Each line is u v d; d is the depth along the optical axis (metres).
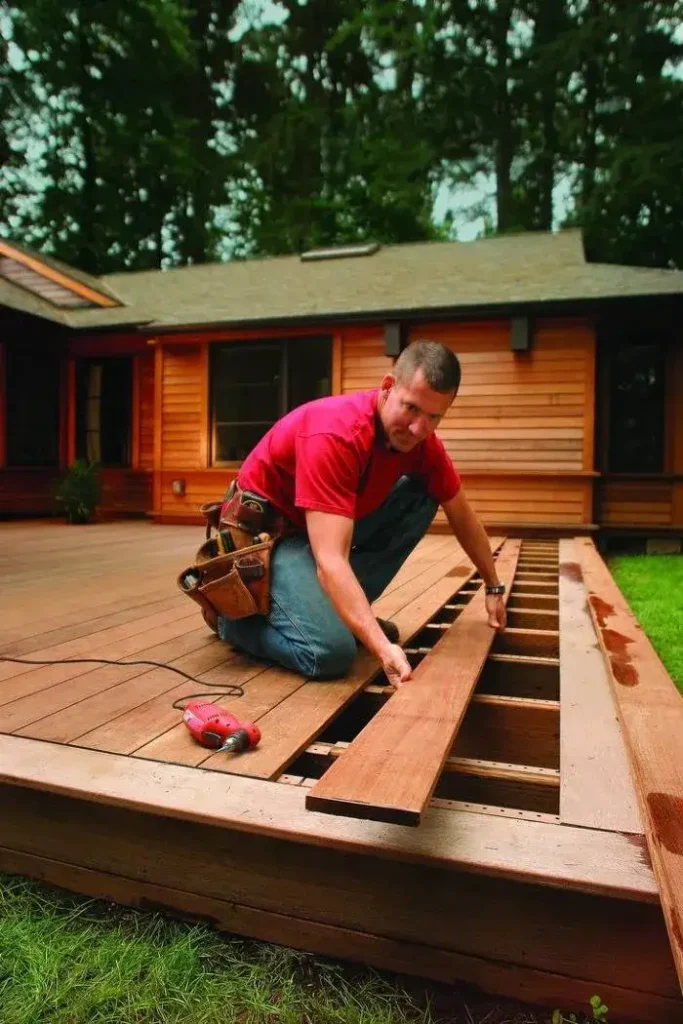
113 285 11.83
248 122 25.05
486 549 2.40
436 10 22.72
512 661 2.26
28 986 1.13
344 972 1.19
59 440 9.91
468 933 1.14
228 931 1.28
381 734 1.33
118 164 21.55
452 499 2.25
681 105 19.84
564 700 1.81
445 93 22.50
